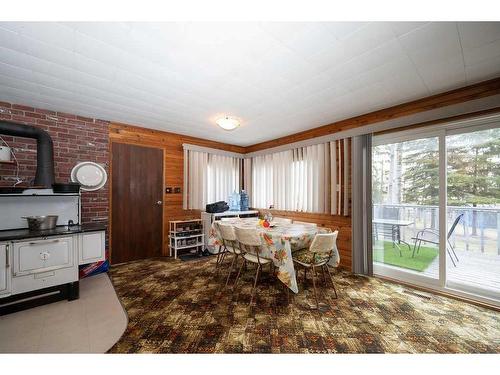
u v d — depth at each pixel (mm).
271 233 2455
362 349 1691
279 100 2834
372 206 3172
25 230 2600
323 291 2693
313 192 3963
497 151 2459
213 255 4234
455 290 2580
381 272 3232
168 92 2611
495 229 2535
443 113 2549
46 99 2801
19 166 2912
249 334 1855
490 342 1779
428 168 2902
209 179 4859
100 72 2182
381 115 3148
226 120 3178
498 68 2105
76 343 1736
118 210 3719
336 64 2037
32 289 2262
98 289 2736
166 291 2674
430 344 1755
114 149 3697
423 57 1930
